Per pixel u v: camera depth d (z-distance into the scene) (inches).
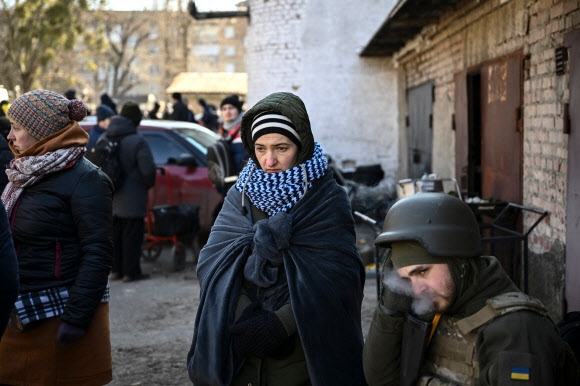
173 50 2015.3
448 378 88.6
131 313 289.9
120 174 334.6
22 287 142.5
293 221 121.0
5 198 145.5
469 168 340.8
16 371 145.9
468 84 342.3
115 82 2255.2
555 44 231.5
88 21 1598.2
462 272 88.1
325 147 591.5
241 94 946.1
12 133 146.9
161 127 422.9
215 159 317.7
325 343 115.7
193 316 284.2
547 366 81.2
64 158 144.4
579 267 205.5
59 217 144.2
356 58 585.3
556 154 229.9
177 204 404.2
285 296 119.0
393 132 587.5
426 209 88.9
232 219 126.6
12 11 1275.8
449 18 371.9
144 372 221.0
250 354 116.7
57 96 147.0
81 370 147.6
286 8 587.2
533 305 84.3
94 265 144.6
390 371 93.8
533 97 252.8
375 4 581.3
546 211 225.6
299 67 588.7
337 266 120.0
